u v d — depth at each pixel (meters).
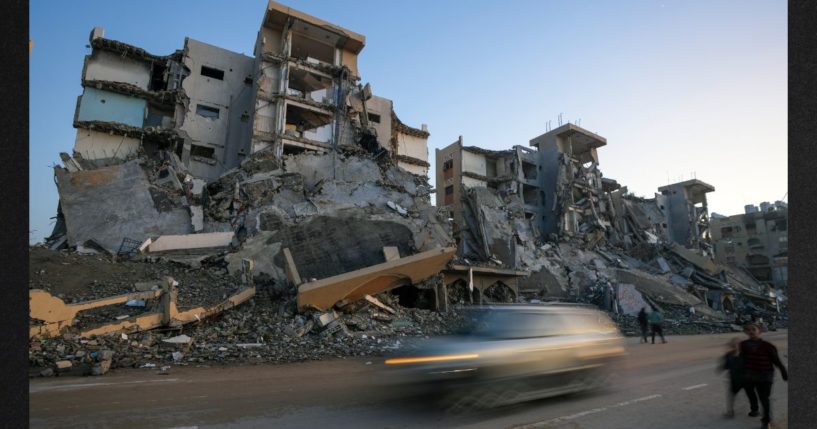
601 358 8.12
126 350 12.16
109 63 30.61
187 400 6.93
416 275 22.91
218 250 24.41
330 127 35.56
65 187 24.41
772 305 51.84
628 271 46.03
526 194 55.19
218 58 35.38
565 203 51.28
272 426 5.46
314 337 16.86
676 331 29.66
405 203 32.69
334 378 9.34
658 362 12.34
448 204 50.41
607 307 37.31
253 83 35.66
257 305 19.28
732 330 32.84
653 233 64.94
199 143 33.12
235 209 27.61
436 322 21.98
